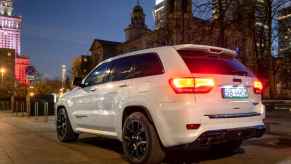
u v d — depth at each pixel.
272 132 10.18
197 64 5.66
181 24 25.97
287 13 26.11
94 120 7.30
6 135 10.16
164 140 5.42
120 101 6.38
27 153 7.10
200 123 5.27
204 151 7.01
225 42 23.31
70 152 7.20
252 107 6.07
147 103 5.69
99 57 70.94
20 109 26.11
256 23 25.11
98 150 7.44
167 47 5.91
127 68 6.57
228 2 22.42
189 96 5.30
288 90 37.97
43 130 11.62
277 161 6.19
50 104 21.73
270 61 26.44
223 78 5.69
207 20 22.97
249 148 7.54
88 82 7.81
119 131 6.45
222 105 5.56
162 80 5.55
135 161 5.91
